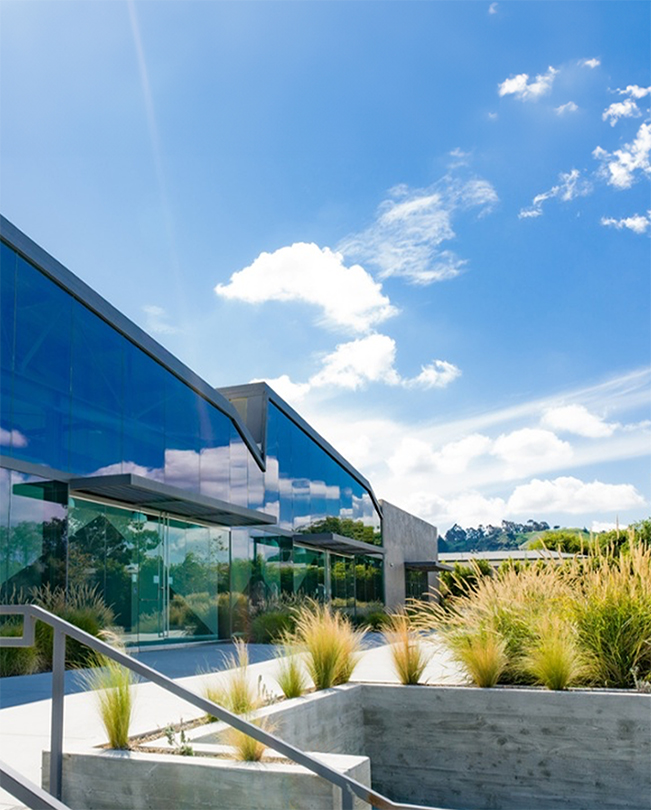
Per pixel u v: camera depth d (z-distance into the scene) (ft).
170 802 15.90
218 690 22.27
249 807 15.38
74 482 45.44
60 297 46.44
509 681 29.45
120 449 51.60
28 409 42.57
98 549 49.32
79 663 39.70
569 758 25.94
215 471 65.92
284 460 82.64
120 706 17.69
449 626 31.32
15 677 35.86
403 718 28.30
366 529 108.88
